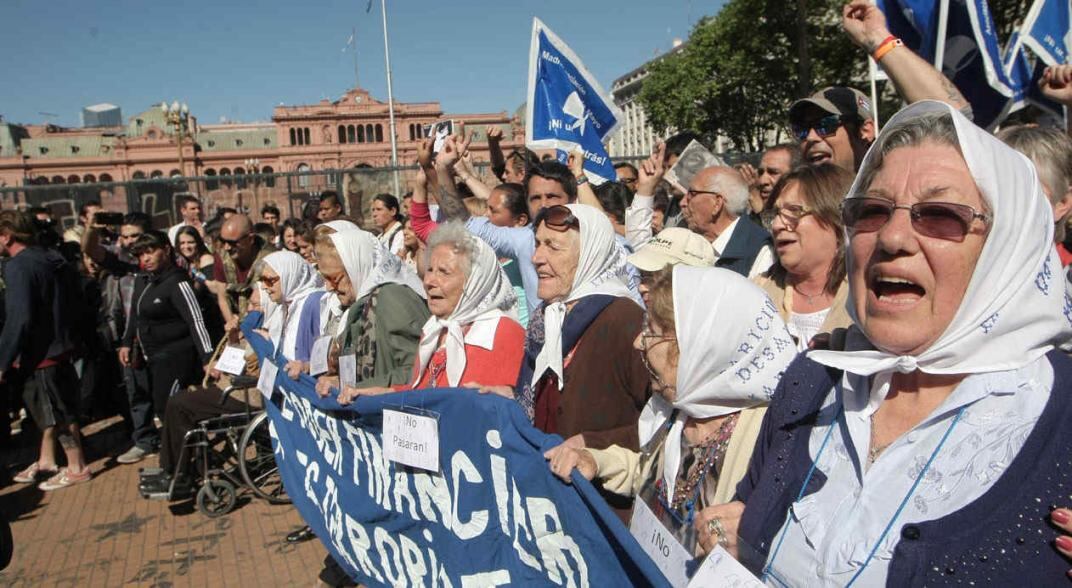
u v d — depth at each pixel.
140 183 13.91
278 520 5.40
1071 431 1.11
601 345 2.56
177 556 4.93
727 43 27.16
